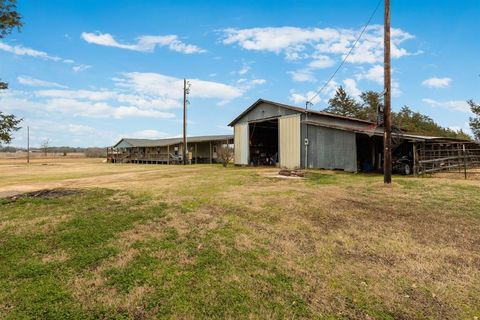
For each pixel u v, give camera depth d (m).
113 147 41.16
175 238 4.35
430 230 4.76
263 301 2.74
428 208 6.18
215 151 32.00
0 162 37.62
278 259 3.65
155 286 2.99
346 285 3.04
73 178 13.72
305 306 2.67
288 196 7.36
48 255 3.75
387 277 3.22
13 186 10.41
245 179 11.41
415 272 3.34
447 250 3.95
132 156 37.56
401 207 6.27
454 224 5.08
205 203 6.63
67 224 4.99
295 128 17.06
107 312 2.56
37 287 2.96
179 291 2.90
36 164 31.53
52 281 3.09
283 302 2.72
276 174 13.44
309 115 16.97
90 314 2.53
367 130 13.71
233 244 4.12
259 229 4.79
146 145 34.56
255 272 3.30
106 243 4.16
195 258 3.65
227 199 7.05
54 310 2.57
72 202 6.79
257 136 22.55
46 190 8.46
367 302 2.74
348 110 38.97
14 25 6.72
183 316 2.51
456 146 17.61
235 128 22.14
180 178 12.30
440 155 16.31
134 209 6.07
